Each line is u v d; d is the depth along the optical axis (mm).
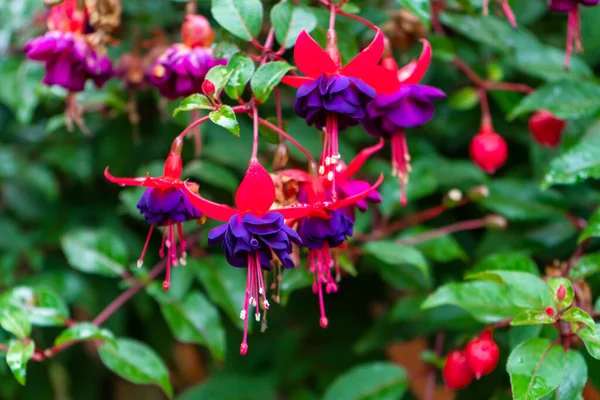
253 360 928
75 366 975
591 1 696
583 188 826
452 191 783
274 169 668
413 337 813
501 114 853
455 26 779
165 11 847
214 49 682
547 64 789
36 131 917
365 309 915
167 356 961
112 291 901
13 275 870
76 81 706
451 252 779
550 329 697
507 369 651
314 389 915
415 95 644
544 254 824
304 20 682
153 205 632
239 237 609
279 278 674
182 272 768
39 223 933
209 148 807
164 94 700
